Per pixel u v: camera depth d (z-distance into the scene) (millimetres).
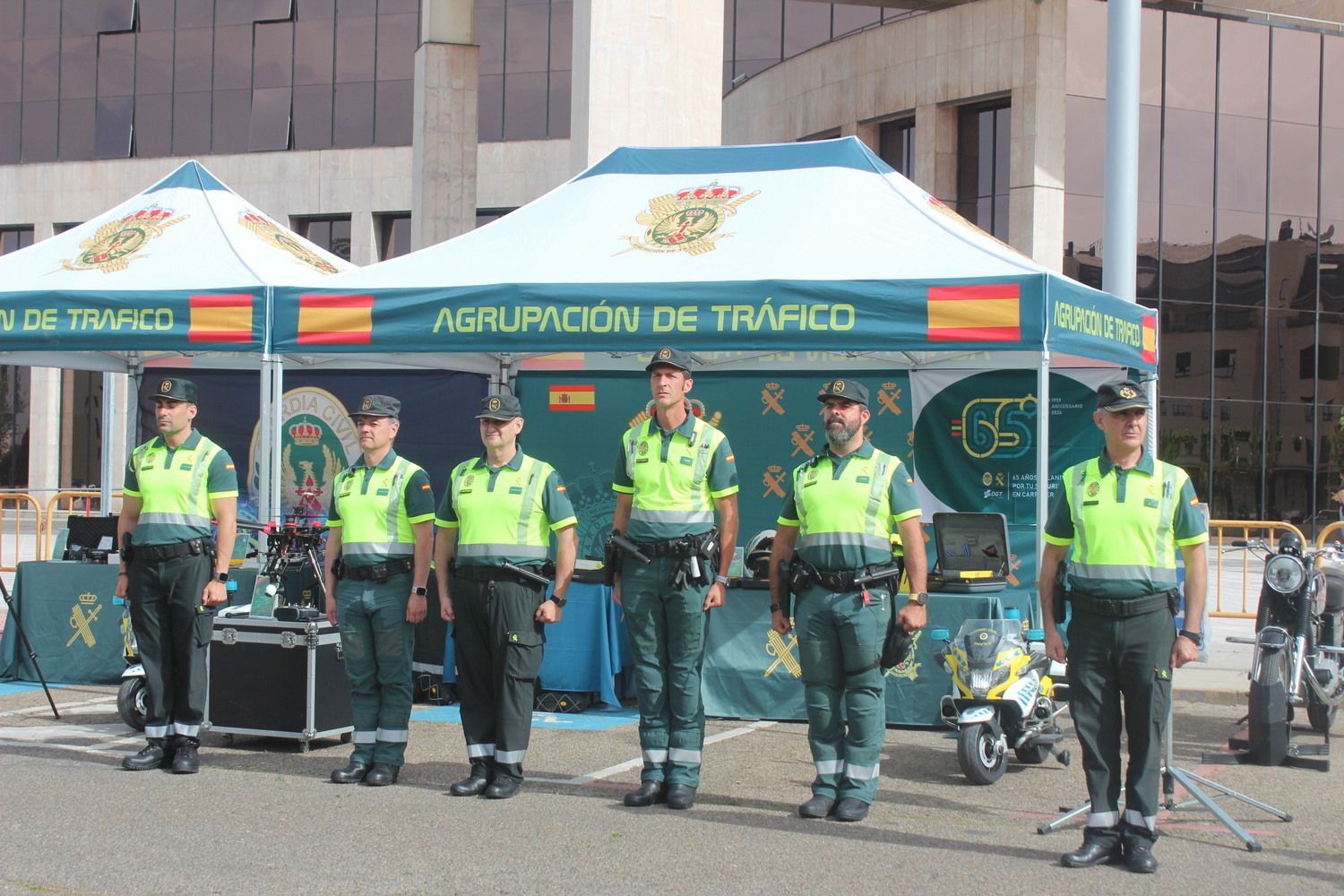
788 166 9664
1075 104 26172
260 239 10453
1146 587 5633
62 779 7082
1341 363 29078
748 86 32156
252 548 10312
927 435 10719
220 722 8008
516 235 9484
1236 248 28500
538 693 9406
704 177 9758
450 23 19172
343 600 7105
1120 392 5691
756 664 9141
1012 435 10531
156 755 7355
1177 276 28203
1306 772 7758
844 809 6418
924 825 6387
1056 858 5816
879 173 9609
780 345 8117
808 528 6477
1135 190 11547
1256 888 5406
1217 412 28438
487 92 37969
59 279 9711
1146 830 5668
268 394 9023
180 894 5109
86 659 10258
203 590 7312
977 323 7879
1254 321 28641
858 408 6488
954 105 25953
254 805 6559
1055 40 24688
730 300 8195
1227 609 16516
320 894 5133
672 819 6398
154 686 7305
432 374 11391
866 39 27688
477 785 6875
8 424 39750
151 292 9172
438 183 19078
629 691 9672
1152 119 27984
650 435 6777
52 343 9273
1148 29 27844
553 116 37500
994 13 25172
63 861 5527
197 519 7281
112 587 10250
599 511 11000
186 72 39531
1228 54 28391
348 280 9133
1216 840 6195
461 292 8609
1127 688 5703
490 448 6855
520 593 6781
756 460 10930
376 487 7090
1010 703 7395
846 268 8273
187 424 7352
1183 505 5707
